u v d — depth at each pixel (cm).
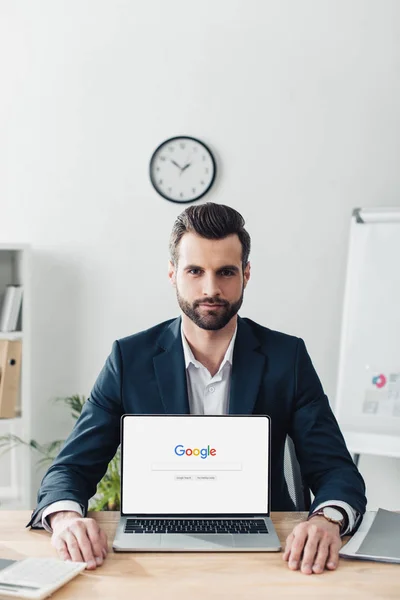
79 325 363
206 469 166
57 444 358
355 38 357
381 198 361
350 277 335
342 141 361
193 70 359
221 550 151
